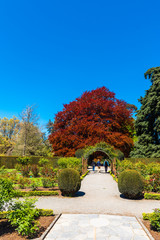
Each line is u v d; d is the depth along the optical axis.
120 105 29.45
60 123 29.84
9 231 4.87
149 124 27.84
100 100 28.95
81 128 27.03
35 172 16.58
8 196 5.20
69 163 19.22
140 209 7.21
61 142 27.72
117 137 27.19
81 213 6.59
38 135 39.22
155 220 4.99
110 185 13.08
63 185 9.16
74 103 30.34
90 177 17.44
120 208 7.32
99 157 32.88
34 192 9.48
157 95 25.95
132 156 28.16
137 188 8.66
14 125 51.00
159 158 24.31
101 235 4.74
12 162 26.44
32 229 4.60
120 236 4.70
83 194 10.01
